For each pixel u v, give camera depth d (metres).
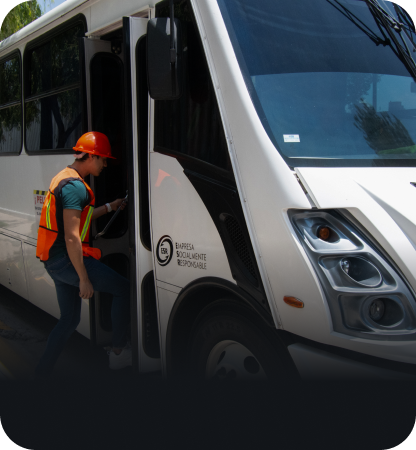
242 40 2.54
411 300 1.95
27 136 4.82
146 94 3.17
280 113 2.42
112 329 3.80
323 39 2.77
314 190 2.14
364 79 2.75
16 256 5.20
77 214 3.14
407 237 2.06
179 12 2.80
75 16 3.96
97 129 3.75
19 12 10.24
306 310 2.12
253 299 2.36
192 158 2.71
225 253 2.52
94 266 3.39
